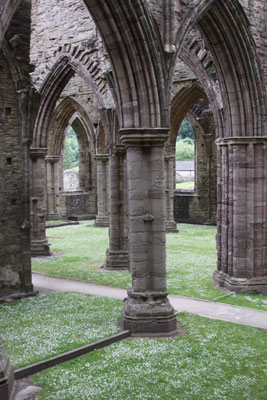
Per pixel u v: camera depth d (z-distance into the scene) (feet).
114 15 34.17
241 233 48.52
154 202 36.19
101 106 59.06
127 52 35.06
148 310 35.96
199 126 105.60
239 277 48.70
